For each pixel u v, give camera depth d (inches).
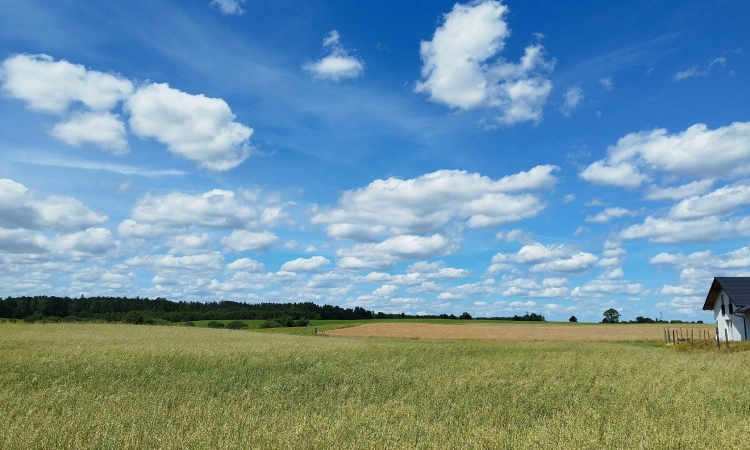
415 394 616.4
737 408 548.4
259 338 1797.5
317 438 369.1
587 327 3622.0
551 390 654.5
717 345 1664.6
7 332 1584.6
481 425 446.6
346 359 1013.8
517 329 3299.7
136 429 399.5
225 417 455.2
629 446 372.5
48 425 393.7
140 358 912.3
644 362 1007.6
